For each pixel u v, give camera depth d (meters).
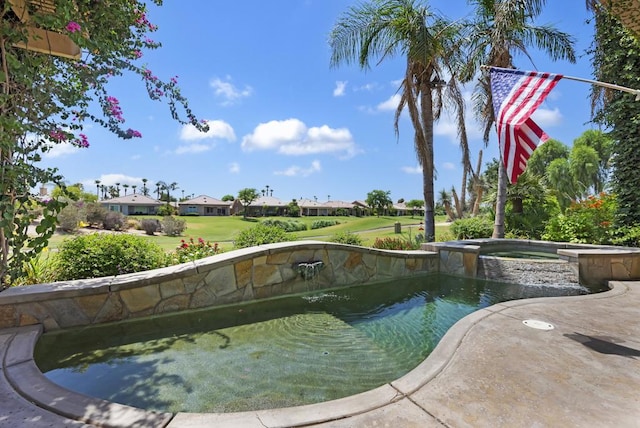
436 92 9.76
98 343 3.06
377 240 9.45
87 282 3.49
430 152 9.12
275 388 2.33
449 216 27.48
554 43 9.31
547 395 1.90
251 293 4.49
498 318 3.27
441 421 1.67
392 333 3.48
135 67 4.01
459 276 6.46
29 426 1.59
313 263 5.02
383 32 8.66
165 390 2.28
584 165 25.52
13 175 2.75
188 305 3.97
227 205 66.75
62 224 13.80
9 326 3.00
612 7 4.53
